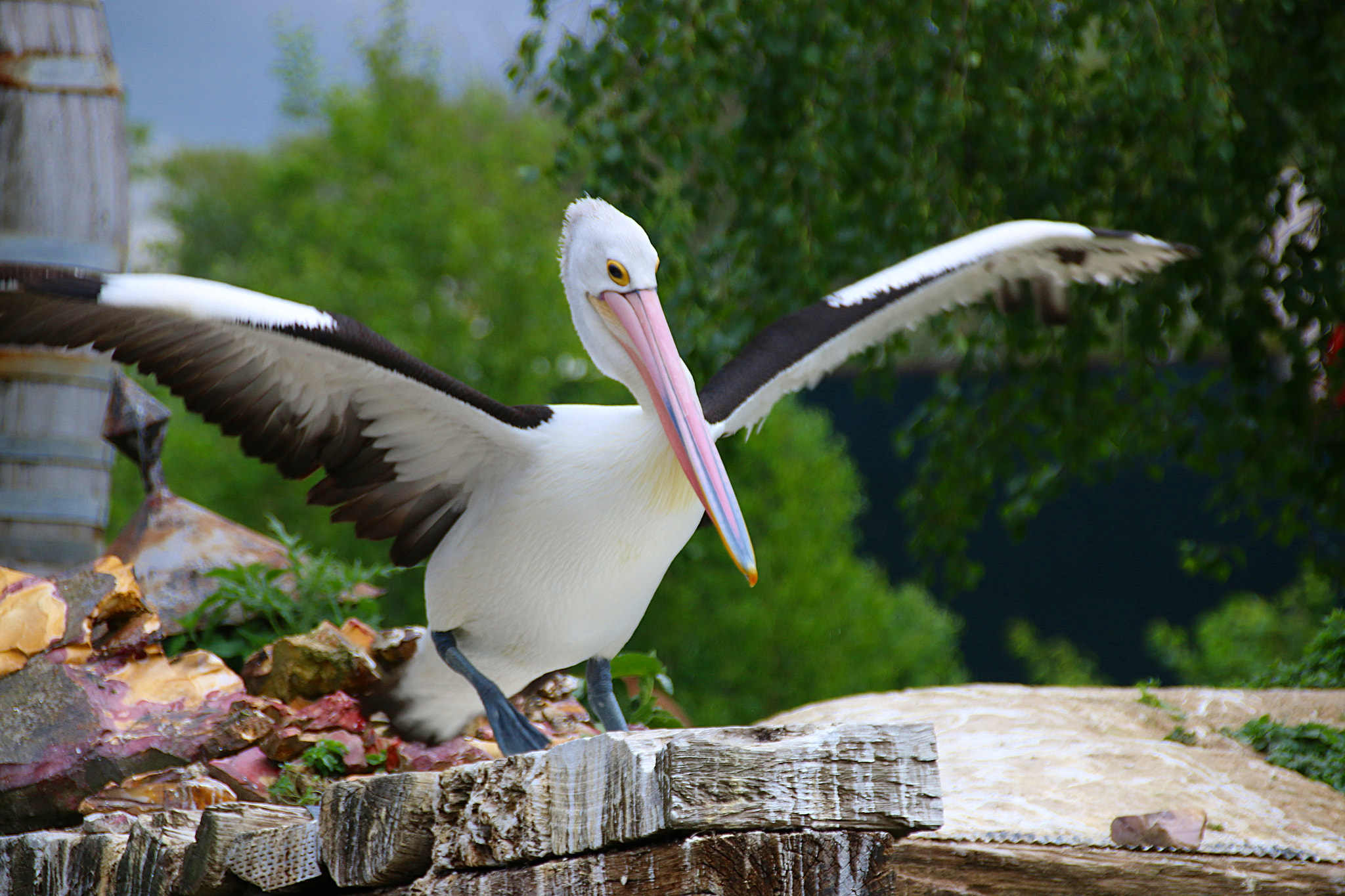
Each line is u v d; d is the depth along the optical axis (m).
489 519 6.69
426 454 6.80
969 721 9.71
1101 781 8.41
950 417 17.38
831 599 26.34
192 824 6.01
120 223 11.53
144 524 10.64
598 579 6.67
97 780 7.82
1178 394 16.42
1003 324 16.09
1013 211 15.38
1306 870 6.63
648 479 6.55
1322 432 15.65
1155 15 12.95
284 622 10.45
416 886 4.78
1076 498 34.12
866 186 15.03
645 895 3.97
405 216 27.84
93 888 6.22
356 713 8.45
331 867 5.06
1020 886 6.47
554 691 10.02
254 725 8.20
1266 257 15.47
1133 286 16.02
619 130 14.36
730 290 15.20
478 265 26.81
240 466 25.33
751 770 3.84
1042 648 27.28
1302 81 14.87
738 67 14.55
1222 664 20.23
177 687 8.39
